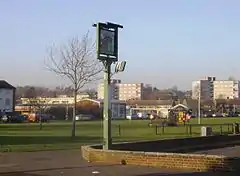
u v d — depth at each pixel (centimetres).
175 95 15538
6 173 1517
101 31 1906
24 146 2647
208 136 3162
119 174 1478
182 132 4347
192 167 1590
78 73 3469
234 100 15175
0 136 3566
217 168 1545
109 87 1945
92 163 1781
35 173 1516
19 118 7344
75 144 2811
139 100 15388
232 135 3478
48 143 2891
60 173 1512
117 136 3716
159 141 2558
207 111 12194
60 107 9425
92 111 10050
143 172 1523
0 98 9438
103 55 1914
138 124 6531
